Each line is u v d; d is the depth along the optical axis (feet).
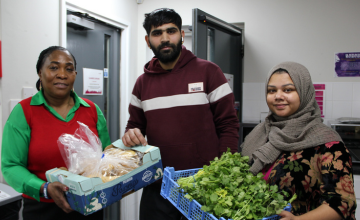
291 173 2.97
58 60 3.52
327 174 2.73
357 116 8.03
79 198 2.68
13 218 4.35
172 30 4.15
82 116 3.96
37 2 5.54
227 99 4.40
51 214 3.62
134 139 3.54
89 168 3.03
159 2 9.07
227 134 4.37
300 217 2.44
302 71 3.12
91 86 7.51
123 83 8.68
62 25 6.13
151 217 4.54
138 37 9.30
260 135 3.62
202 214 2.49
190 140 4.28
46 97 3.75
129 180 3.08
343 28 7.98
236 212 2.38
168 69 4.55
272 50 8.54
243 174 2.93
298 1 8.25
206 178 2.76
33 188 3.13
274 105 3.25
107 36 8.07
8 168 3.39
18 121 3.50
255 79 8.75
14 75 5.14
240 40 8.68
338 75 8.11
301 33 8.29
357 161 6.14
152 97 4.51
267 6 8.48
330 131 2.95
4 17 4.91
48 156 3.54
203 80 4.36
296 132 3.11
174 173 3.26
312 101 3.14
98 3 7.19
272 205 2.35
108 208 8.31
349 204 2.56
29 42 5.41
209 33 7.42
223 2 8.73
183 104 4.32
